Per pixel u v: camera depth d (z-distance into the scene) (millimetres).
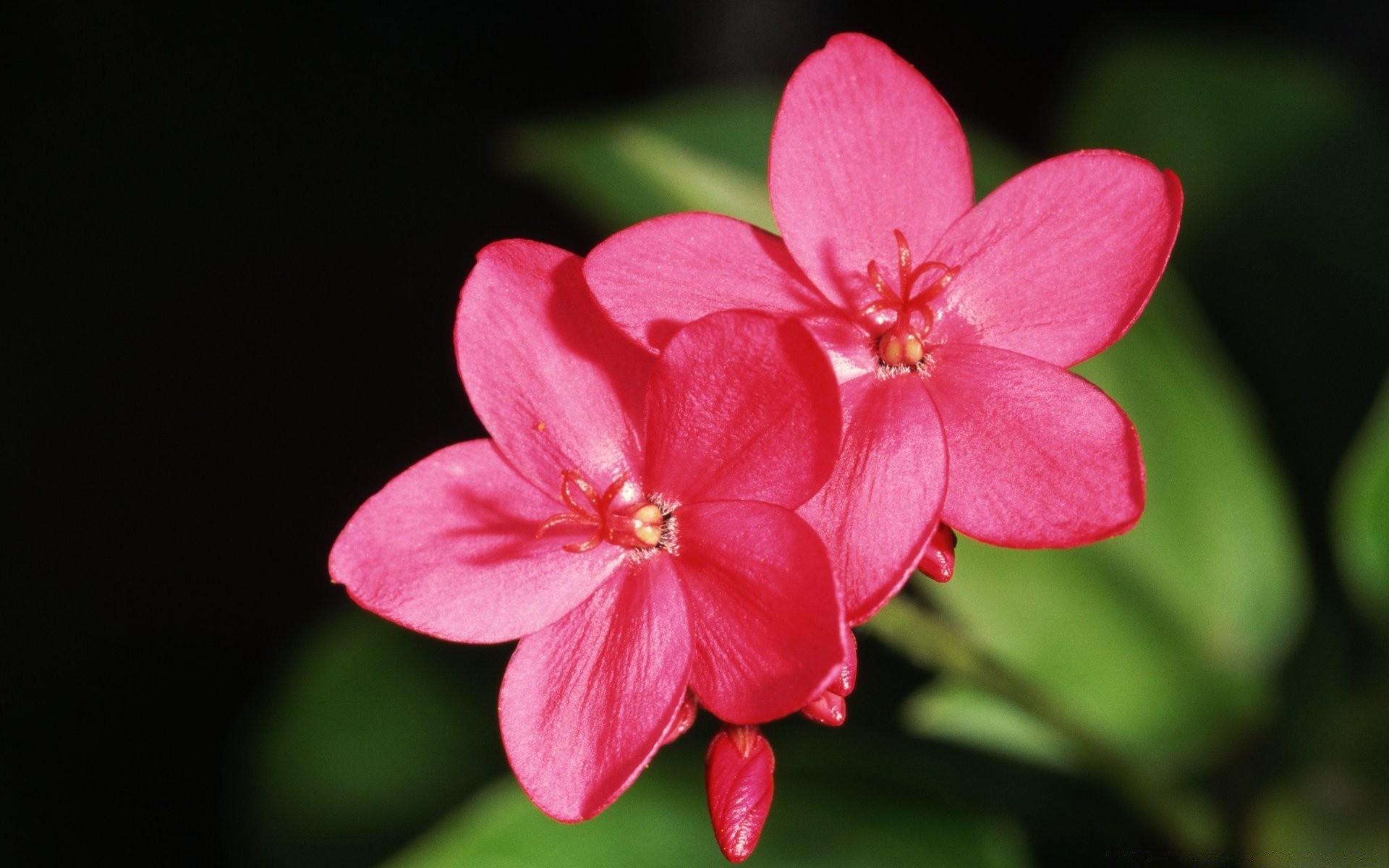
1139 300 224
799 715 271
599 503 225
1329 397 276
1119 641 260
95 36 407
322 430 364
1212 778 261
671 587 225
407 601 224
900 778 253
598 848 250
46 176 395
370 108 396
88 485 363
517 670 226
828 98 227
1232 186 280
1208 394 262
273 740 273
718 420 223
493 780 268
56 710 343
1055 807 268
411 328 370
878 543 222
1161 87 283
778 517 220
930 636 240
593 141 273
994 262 228
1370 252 276
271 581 352
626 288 225
